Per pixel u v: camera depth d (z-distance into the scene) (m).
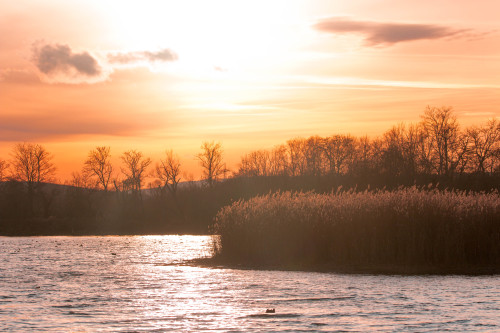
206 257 41.97
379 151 85.69
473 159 90.06
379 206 35.66
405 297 24.14
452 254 33.81
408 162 83.44
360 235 35.12
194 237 84.31
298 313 21.09
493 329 18.19
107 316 20.97
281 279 30.16
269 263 36.47
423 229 34.22
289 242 36.50
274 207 38.16
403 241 34.38
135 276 32.44
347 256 35.28
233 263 37.31
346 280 29.50
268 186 90.25
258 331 18.41
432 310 21.22
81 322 19.95
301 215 36.84
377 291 25.80
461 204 35.12
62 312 21.80
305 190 81.75
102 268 37.16
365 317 20.17
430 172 84.25
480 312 20.78
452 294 24.73
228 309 22.09
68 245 64.62
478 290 25.75
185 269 35.66
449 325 18.77
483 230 33.88
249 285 28.19
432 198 35.56
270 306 22.59
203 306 22.77
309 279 30.02
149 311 21.88
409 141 92.81
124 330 18.72
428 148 92.56
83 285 28.92
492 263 33.75
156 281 30.12
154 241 72.56
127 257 46.19
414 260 34.19
